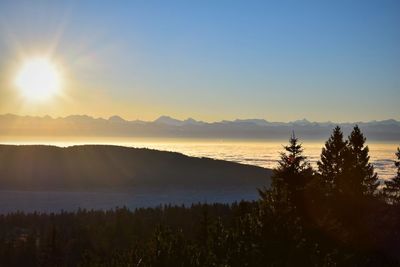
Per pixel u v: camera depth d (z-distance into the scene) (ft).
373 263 107.55
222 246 72.18
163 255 78.43
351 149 205.87
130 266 82.58
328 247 83.76
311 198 102.32
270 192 78.89
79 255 259.80
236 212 107.65
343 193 167.84
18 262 274.16
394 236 123.34
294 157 117.70
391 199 183.62
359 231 126.21
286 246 68.49
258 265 66.69
